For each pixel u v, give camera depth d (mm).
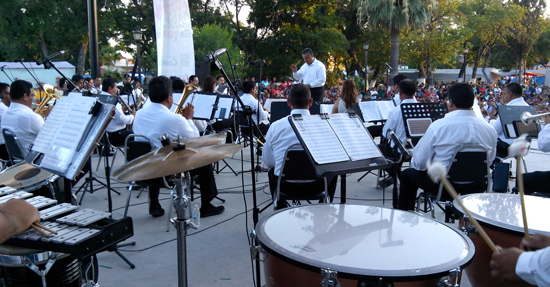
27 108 4227
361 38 30938
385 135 4672
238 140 6727
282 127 3229
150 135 3848
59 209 1935
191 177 4176
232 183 5488
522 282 1903
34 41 25234
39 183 2785
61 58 27469
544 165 6465
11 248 1719
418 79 34156
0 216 1573
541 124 4695
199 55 20703
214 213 4184
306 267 1513
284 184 3268
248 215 4191
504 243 1955
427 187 3305
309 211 2133
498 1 35594
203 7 31141
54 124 2279
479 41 37844
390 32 21016
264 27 28438
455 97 3211
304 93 3258
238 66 20453
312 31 26797
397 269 1456
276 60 26641
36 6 24234
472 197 2443
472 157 3111
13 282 1879
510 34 37531
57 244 1615
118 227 1788
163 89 3898
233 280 2828
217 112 5980
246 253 3271
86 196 4871
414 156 3291
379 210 2164
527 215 2121
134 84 7344
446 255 1595
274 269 1702
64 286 1968
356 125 2711
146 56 26766
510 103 5121
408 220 2010
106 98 2143
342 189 2887
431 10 21453
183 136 3893
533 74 45844
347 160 2473
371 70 34969
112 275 2906
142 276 2895
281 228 1875
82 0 26250
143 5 29016
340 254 1589
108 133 5828
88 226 1760
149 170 2160
